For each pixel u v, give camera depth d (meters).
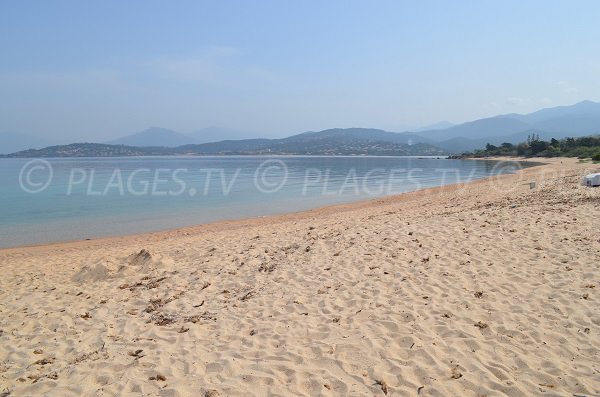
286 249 10.80
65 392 4.61
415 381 4.55
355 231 11.96
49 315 7.18
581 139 77.44
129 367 5.13
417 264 8.53
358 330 5.85
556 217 11.16
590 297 6.24
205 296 7.80
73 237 17.42
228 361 5.17
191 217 21.97
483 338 5.37
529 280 7.15
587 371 4.50
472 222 11.59
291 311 6.77
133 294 8.16
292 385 4.59
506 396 4.20
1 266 11.67
